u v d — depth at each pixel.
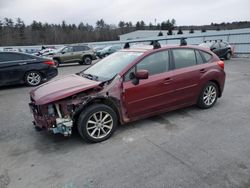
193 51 5.11
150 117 4.98
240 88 7.64
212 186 2.76
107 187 2.81
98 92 3.90
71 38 71.50
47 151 3.73
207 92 5.36
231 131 4.24
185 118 4.91
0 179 3.04
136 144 3.84
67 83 4.20
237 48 23.30
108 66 4.64
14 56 8.95
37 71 9.35
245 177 2.90
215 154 3.46
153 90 4.38
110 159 3.42
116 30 81.25
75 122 3.92
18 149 3.82
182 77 4.75
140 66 4.31
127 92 4.11
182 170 3.08
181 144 3.79
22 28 68.81
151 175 3.00
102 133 4.01
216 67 5.38
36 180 3.00
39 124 3.91
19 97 7.38
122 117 4.18
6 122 5.05
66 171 3.17
